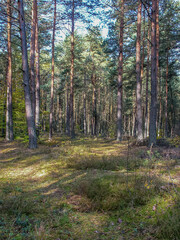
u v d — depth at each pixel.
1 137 23.56
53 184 5.53
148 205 3.64
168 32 20.52
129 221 3.27
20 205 3.88
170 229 2.70
